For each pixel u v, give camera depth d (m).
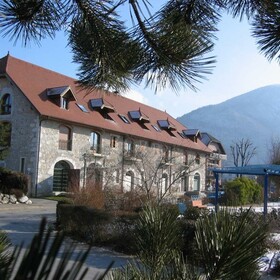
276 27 2.06
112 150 35.06
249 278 1.39
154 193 16.12
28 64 33.22
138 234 1.98
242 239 1.38
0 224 14.36
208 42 2.25
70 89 31.91
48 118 29.56
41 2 2.32
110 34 2.35
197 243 1.47
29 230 12.69
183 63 2.25
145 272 1.79
